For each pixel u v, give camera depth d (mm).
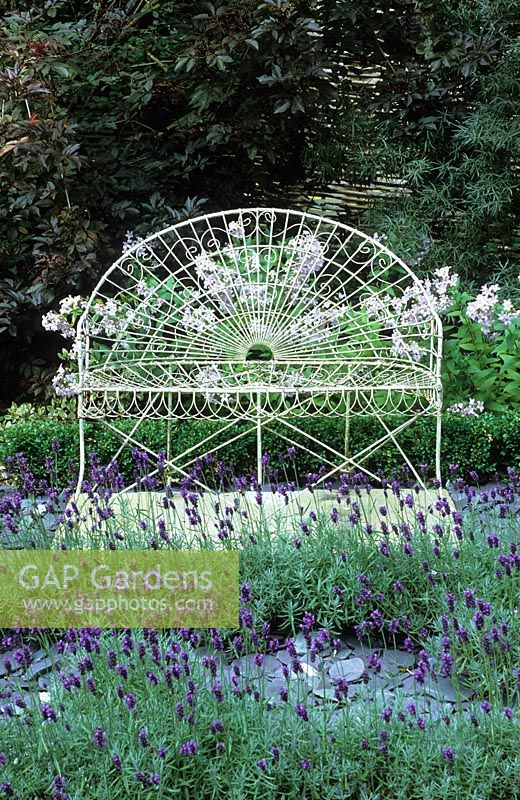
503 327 4898
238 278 4520
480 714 2467
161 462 3537
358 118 6113
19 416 5191
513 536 3410
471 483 4621
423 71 6094
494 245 6207
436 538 3256
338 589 3006
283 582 3145
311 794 2266
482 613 2461
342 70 6207
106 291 5898
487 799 2227
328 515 3779
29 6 6078
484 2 5941
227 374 4461
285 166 6469
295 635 3084
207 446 4691
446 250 6086
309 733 2369
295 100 5703
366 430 4711
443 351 4930
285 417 4293
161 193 6109
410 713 2377
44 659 2932
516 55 5891
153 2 5914
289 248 4570
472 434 4652
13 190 5531
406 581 3172
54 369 5656
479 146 6059
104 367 4258
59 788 2100
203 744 2359
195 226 5977
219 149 6281
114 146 6062
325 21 6133
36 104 5473
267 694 2678
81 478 4074
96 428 4746
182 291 5148
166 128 6336
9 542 3500
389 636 3084
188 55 5676
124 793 2227
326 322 4516
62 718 2373
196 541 3518
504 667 2611
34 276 5559
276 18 5656
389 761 2322
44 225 5492
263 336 4488
